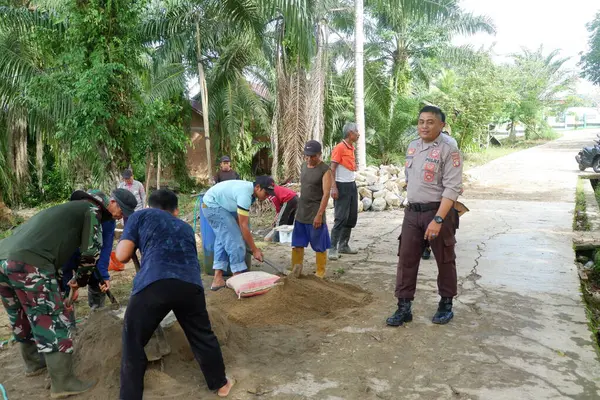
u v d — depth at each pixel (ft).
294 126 48.37
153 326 10.14
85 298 18.28
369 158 66.33
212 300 16.74
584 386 11.02
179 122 58.54
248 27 42.96
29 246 10.71
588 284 20.61
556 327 14.30
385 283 19.02
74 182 52.01
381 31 69.36
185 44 50.01
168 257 10.41
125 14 31.86
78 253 14.11
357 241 26.68
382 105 60.64
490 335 13.79
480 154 90.74
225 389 10.91
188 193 64.54
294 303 15.89
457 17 52.26
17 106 42.52
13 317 11.66
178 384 11.27
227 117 59.36
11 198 50.93
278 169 53.52
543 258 22.04
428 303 16.49
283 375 11.81
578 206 36.83
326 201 18.79
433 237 13.58
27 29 36.29
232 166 65.41
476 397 10.63
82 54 31.30
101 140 31.89
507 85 98.02
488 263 21.39
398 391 10.98
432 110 13.70
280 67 48.75
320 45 46.93
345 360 12.51
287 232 26.61
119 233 27.48
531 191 45.85
